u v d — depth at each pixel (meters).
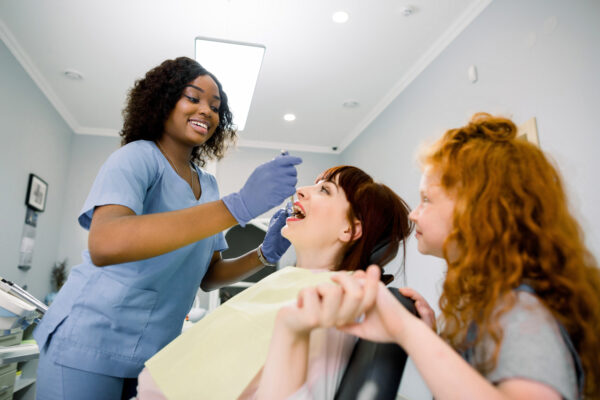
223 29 2.83
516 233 0.54
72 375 1.09
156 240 0.83
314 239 0.97
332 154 5.00
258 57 2.22
